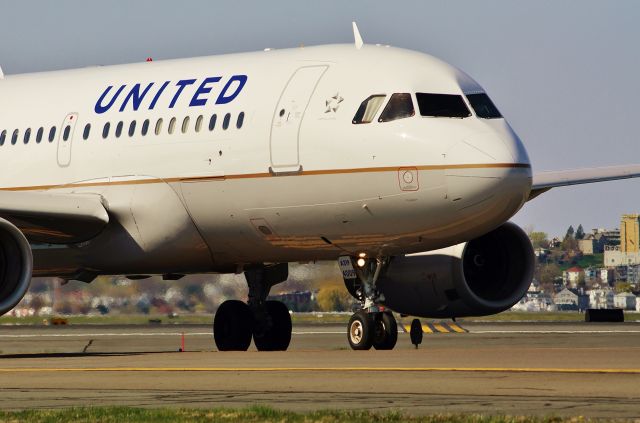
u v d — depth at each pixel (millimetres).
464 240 84500
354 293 93625
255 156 87375
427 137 81500
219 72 92938
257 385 56594
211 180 89312
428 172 80750
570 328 135500
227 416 45875
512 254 95062
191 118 91250
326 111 85375
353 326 87125
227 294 133625
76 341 124000
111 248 93938
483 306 92500
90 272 97625
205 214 90500
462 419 44312
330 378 59156
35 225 91375
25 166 98938
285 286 121375
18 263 80188
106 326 161875
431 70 85688
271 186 86750
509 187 80375
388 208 82688
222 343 102562
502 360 67250
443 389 53844
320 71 87938
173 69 95938
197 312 134125
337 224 85375
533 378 57406
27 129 99938
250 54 93688
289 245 89625
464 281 91500
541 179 100000
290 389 54875
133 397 52906
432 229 82625
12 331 148000
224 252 93375
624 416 44844
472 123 82875
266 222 88250
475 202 80312
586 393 51594
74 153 96438
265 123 87438
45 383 58688
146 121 93500
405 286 93688
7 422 45156
